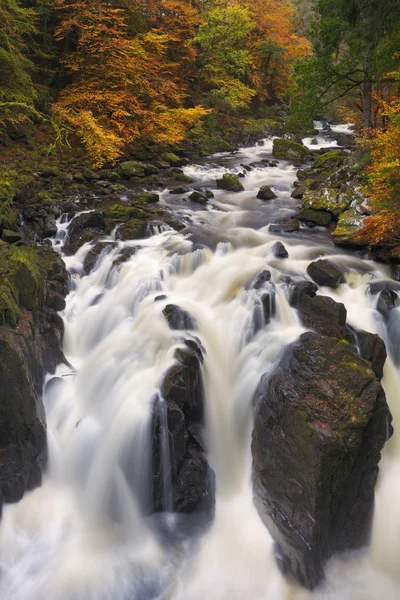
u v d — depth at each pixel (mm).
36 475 6336
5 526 5922
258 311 7703
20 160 15742
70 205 12562
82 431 6758
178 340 7223
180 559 5914
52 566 5688
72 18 19453
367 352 7160
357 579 5836
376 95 16422
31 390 6215
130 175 16250
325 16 16344
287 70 36281
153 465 6211
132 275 9227
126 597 5508
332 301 7715
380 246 10242
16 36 16453
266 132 30578
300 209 13281
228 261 9797
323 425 5520
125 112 18656
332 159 17594
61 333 8211
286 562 5789
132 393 6672
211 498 6277
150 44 21953
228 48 29422
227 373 7398
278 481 5918
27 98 16109
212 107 29172
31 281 7523
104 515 6297
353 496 5848
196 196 14250
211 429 6906
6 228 10195
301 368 6281
